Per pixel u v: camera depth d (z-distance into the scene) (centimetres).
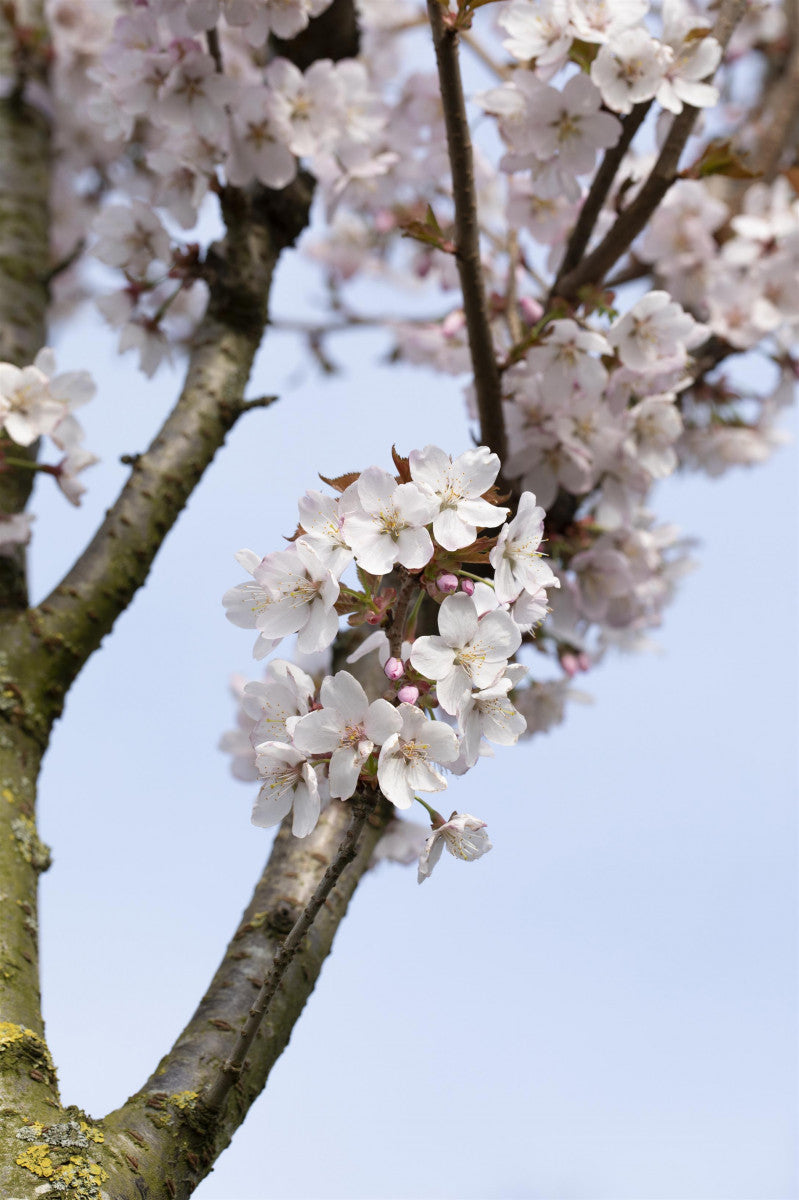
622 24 336
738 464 518
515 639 209
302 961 300
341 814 340
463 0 286
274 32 391
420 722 201
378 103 442
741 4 361
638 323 359
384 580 238
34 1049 250
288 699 212
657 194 355
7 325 470
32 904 296
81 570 362
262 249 425
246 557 216
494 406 346
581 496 419
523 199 420
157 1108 251
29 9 612
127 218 410
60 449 373
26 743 331
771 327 471
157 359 422
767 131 507
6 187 536
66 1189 223
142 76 391
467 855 211
